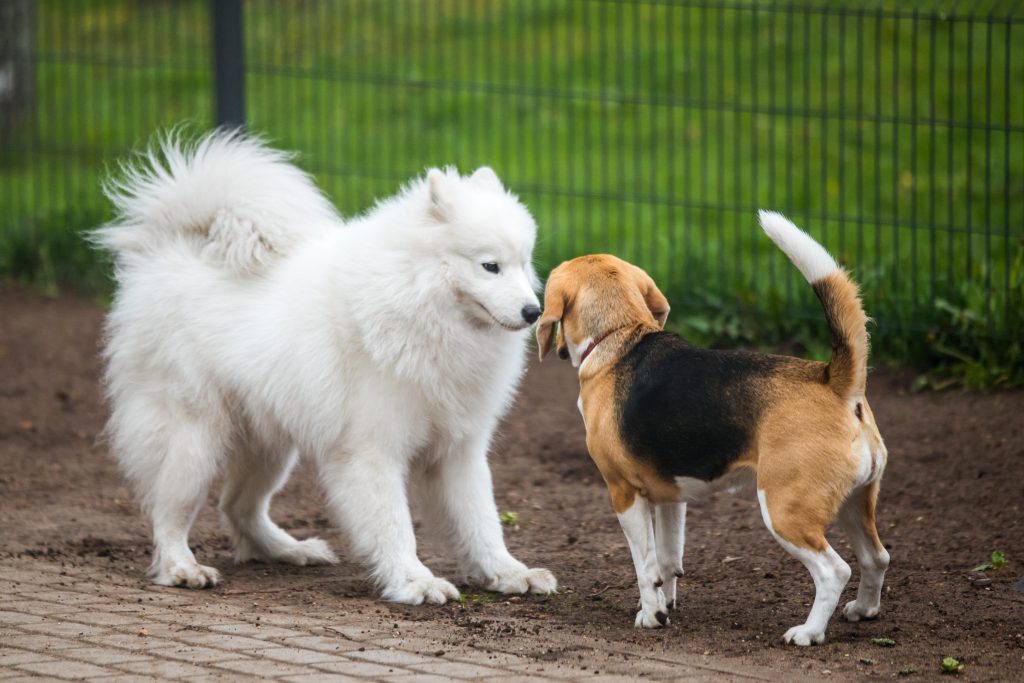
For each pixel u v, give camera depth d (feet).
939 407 40.14
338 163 69.67
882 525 31.63
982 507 32.17
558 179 67.26
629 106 77.30
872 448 22.63
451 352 26.89
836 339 22.49
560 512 34.01
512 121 77.15
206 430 28.81
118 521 33.45
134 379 29.43
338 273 27.61
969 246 44.52
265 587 28.43
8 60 73.87
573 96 54.13
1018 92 73.05
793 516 22.27
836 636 23.91
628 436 24.02
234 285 29.09
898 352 44.29
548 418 41.98
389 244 27.09
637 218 52.54
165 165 45.27
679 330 48.21
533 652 22.79
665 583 25.55
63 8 83.41
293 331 27.76
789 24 48.78
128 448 29.35
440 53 77.82
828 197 62.85
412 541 27.50
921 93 74.64
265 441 29.30
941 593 26.50
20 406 43.39
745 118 74.90
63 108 76.02
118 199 30.73
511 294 26.30
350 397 27.35
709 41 86.28
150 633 23.62
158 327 28.94
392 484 27.37
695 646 23.38
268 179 29.43
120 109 82.64
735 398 23.02
